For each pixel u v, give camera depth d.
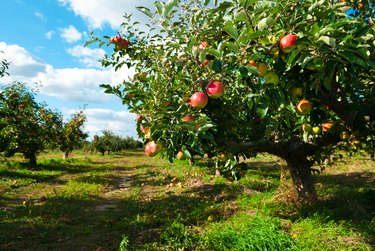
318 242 4.66
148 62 4.73
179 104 3.18
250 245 4.65
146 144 3.47
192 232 5.73
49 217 7.42
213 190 9.31
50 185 12.73
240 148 4.31
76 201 9.40
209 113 3.66
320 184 8.70
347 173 11.23
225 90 3.51
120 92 3.63
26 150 18.00
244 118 4.27
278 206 6.50
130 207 8.49
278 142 5.98
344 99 3.54
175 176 13.12
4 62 9.61
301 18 2.73
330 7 2.82
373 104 3.49
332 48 2.47
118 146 44.19
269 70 2.85
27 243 5.75
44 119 20.00
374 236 4.67
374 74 3.77
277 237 4.76
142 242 5.54
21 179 13.62
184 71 3.53
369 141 5.87
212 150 4.20
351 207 5.97
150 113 3.18
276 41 2.66
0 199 9.73
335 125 4.81
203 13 3.71
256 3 2.73
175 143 2.96
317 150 6.38
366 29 2.53
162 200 8.91
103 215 7.74
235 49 2.59
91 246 5.56
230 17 3.10
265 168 14.12
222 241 4.99
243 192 8.31
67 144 23.16
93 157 34.53
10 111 16.84
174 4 3.17
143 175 15.40
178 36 3.27
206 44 3.44
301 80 3.06
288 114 3.53
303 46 2.43
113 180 14.54
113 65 5.14
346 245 4.50
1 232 6.27
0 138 16.25
